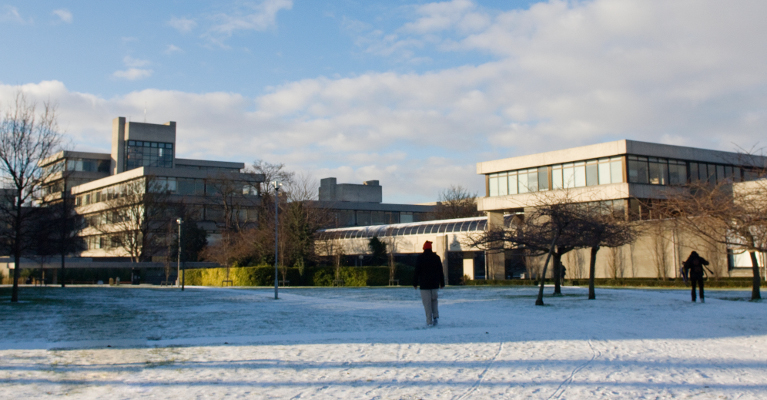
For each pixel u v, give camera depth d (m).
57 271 70.62
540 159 57.00
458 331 14.62
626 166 51.12
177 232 73.00
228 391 7.90
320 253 62.75
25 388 8.12
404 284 57.69
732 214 22.81
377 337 13.55
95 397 7.56
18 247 28.52
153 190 77.31
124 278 72.00
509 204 58.69
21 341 13.10
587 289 36.41
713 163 56.06
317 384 8.34
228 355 10.95
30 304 26.05
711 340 12.81
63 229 32.62
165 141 103.50
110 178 91.25
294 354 11.03
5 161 28.00
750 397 7.48
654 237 45.56
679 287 41.06
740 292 30.56
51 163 30.06
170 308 23.00
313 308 22.41
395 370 9.38
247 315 19.38
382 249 64.31
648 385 8.18
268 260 59.50
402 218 101.56
